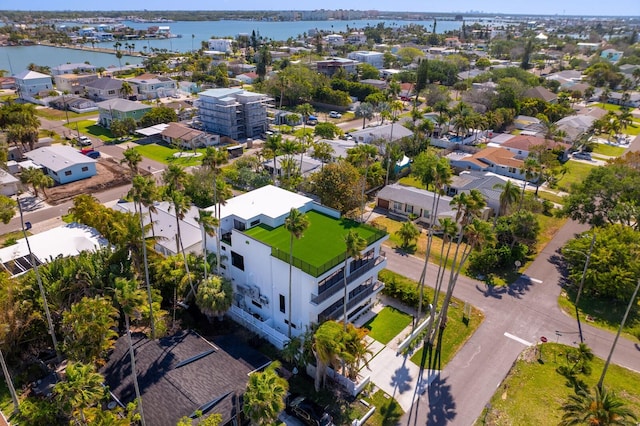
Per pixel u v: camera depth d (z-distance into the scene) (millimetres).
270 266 47906
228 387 39125
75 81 170625
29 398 38625
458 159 101125
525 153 106062
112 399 38188
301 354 42656
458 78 195750
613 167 71312
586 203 66000
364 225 53844
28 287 45688
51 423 36000
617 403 32094
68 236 61156
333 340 37469
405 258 65562
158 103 155000
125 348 43594
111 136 121938
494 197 78875
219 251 53875
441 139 119625
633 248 56906
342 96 156125
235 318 51031
